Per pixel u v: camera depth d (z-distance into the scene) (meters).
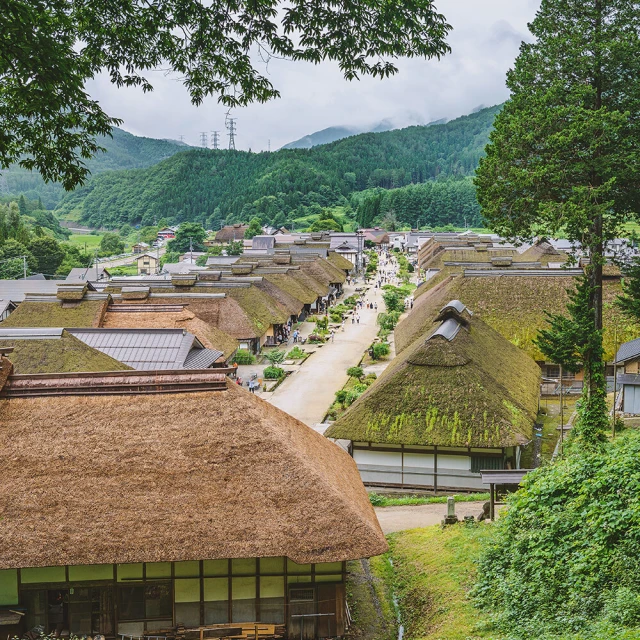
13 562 15.91
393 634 19.02
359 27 15.05
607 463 19.09
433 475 32.62
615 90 35.31
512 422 31.48
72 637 17.19
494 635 15.92
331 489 17.61
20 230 137.50
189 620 18.22
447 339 34.06
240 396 19.22
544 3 37.06
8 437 17.77
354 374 56.88
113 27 14.95
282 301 79.19
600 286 36.19
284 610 18.45
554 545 17.80
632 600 14.20
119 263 171.75
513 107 37.50
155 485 17.17
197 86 16.50
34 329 34.91
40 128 14.90
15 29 12.16
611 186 32.88
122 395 18.86
